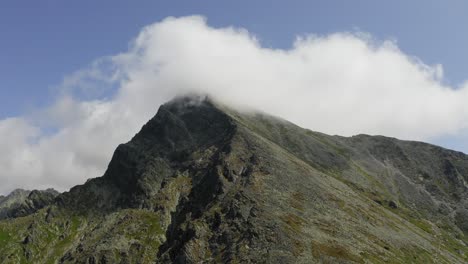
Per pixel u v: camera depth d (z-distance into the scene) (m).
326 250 146.62
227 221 171.38
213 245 161.50
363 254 151.75
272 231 154.00
